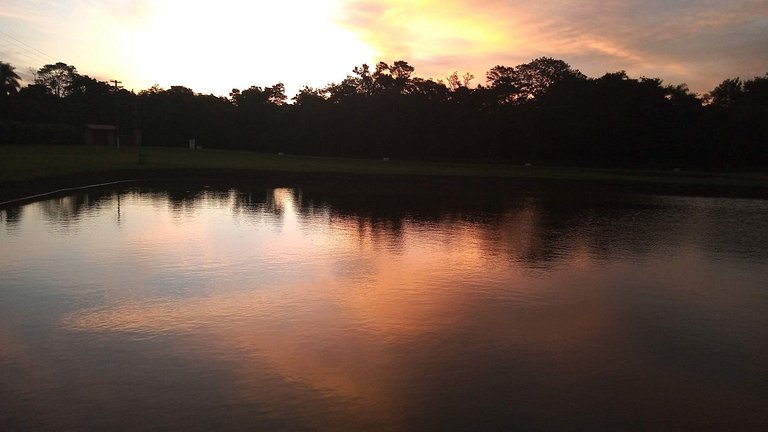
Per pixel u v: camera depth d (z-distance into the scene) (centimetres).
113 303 643
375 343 529
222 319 593
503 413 394
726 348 538
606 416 393
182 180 2709
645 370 479
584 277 833
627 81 5675
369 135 6438
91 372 450
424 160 6222
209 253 948
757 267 943
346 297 689
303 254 956
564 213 1717
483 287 754
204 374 449
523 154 6172
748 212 1895
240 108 7069
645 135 5519
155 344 514
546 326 593
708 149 5612
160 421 373
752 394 435
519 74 6569
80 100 7206
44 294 675
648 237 1258
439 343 532
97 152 4369
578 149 5806
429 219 1474
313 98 6906
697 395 432
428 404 405
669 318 634
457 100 6366
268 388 427
